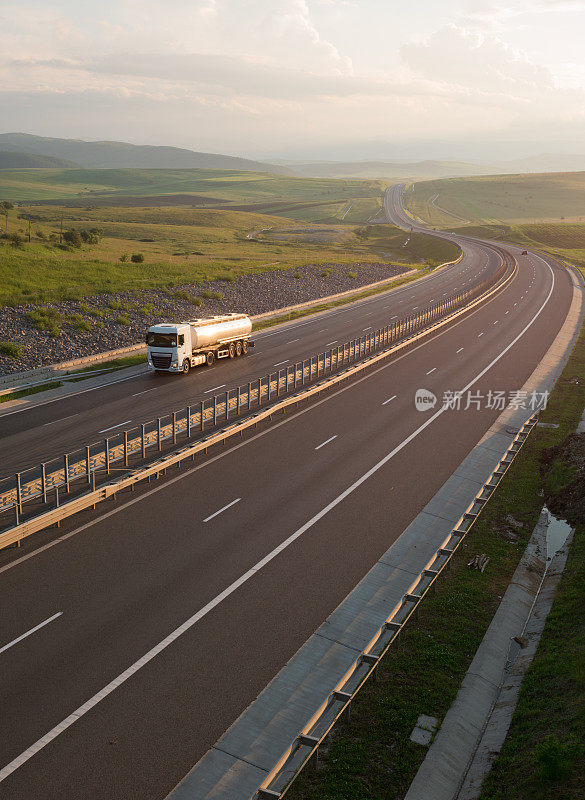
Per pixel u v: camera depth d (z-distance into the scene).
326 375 43.53
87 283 78.12
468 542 22.27
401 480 26.84
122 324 59.97
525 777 11.71
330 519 23.08
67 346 51.34
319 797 11.49
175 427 30.27
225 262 115.00
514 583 19.83
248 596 18.05
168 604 17.47
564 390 42.38
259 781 11.93
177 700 13.87
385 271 111.50
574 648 15.61
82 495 23.73
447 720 13.75
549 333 61.50
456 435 32.81
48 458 27.66
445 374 45.69
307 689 14.43
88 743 12.58
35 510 22.36
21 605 17.16
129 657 15.23
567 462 28.97
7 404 36.22
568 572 20.17
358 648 16.02
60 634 15.96
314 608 17.61
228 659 15.31
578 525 23.56
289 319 67.38
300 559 20.22
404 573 19.75
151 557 19.97
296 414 35.50
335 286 92.31
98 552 20.19
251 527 22.22
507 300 82.69
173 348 42.94
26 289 69.56
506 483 27.56
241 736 12.96
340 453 29.67
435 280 103.38
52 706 13.53
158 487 25.39
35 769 11.90
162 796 11.47
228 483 25.95
